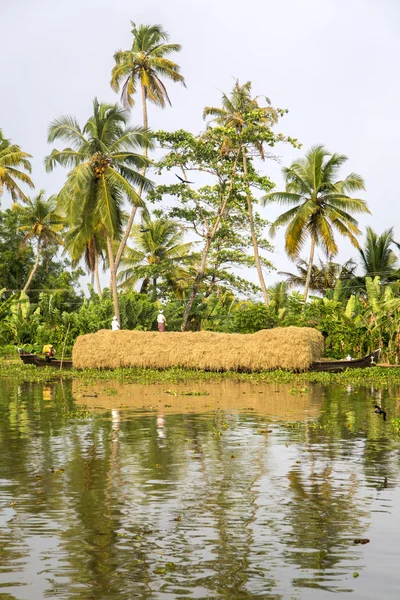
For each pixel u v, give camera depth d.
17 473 10.20
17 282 65.62
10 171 55.84
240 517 8.10
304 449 11.88
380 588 6.23
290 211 41.47
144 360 32.09
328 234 40.62
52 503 8.66
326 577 6.46
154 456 11.35
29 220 60.19
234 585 6.30
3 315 44.16
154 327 42.72
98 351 32.72
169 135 42.09
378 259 47.62
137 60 42.84
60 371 32.19
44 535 7.53
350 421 15.09
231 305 50.19
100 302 42.94
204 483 9.58
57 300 53.47
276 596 6.09
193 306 42.53
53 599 6.06
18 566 6.73
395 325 32.28
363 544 7.24
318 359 31.16
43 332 41.50
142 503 8.65
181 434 13.45
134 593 6.17
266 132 40.66
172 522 7.93
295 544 7.24
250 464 10.73
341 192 41.75
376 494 9.01
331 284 51.31
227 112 42.94
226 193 42.34
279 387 23.91
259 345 30.30
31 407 18.03
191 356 31.33
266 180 41.69
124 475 10.05
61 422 15.16
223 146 40.34
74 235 44.97
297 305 36.22
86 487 9.41
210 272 50.00
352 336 33.81
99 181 37.59
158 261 51.72
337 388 23.34
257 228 46.59
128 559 6.88
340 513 8.23
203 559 6.88
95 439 12.95
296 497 8.89
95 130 37.75
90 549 7.14
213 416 16.03
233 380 27.38
